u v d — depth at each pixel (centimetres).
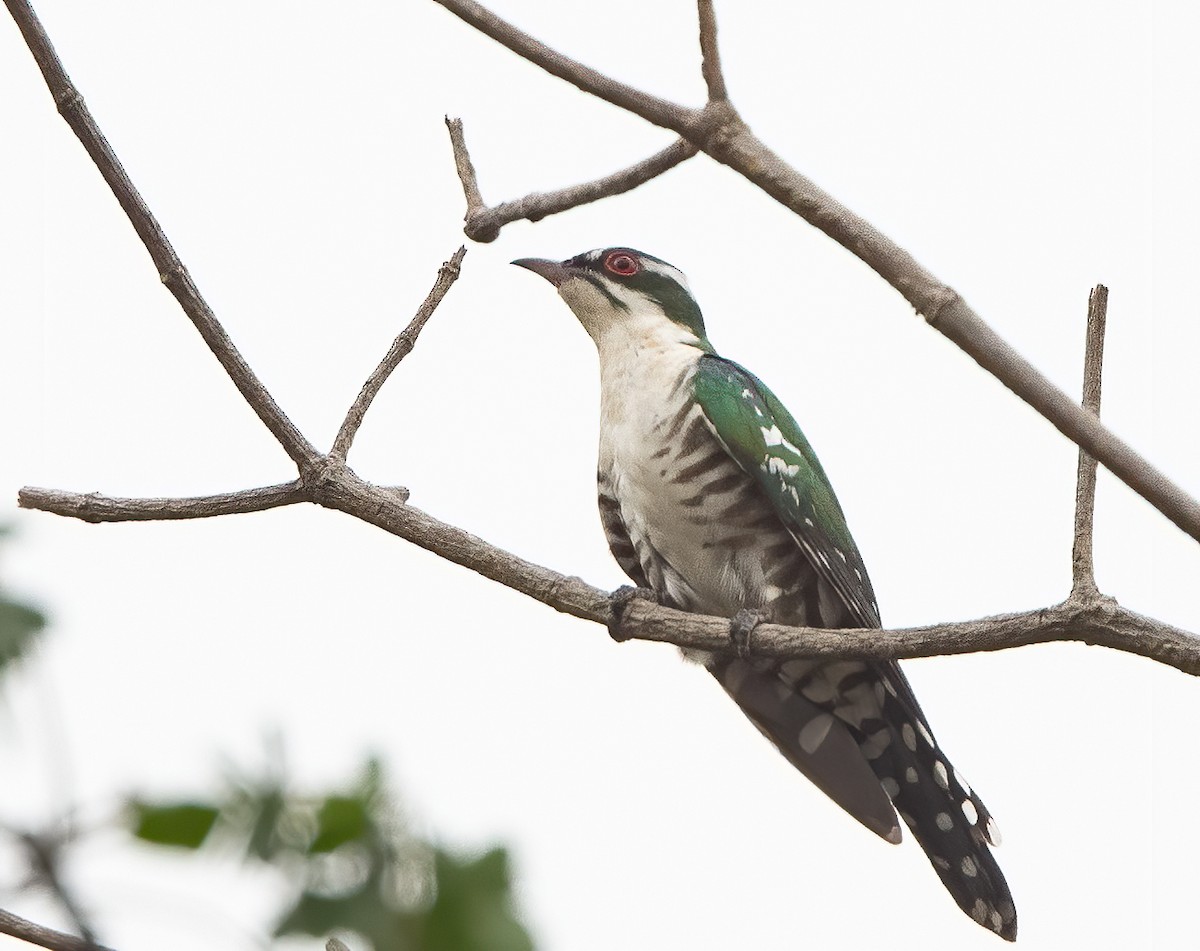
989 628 859
